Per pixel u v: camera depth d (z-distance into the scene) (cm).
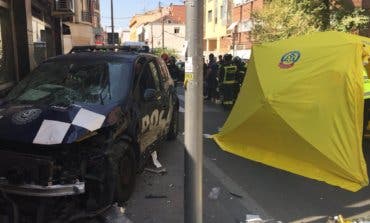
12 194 454
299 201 594
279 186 652
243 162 771
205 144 891
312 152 692
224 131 866
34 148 461
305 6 2023
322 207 574
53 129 459
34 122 471
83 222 499
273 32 2134
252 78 823
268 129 753
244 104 818
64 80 599
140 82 637
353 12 1989
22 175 447
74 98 552
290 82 732
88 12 4853
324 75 703
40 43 1488
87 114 494
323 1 1991
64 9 2045
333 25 1980
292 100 721
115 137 512
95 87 582
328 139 677
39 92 573
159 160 773
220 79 1553
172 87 855
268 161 757
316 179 677
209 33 4847
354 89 673
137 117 580
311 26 2006
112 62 632
